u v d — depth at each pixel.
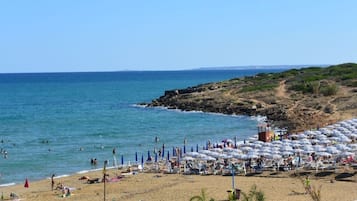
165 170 57.53
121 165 63.03
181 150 70.12
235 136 85.38
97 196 45.94
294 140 64.44
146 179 53.09
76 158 68.50
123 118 116.31
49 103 164.38
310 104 110.94
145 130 96.00
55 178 55.81
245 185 46.94
